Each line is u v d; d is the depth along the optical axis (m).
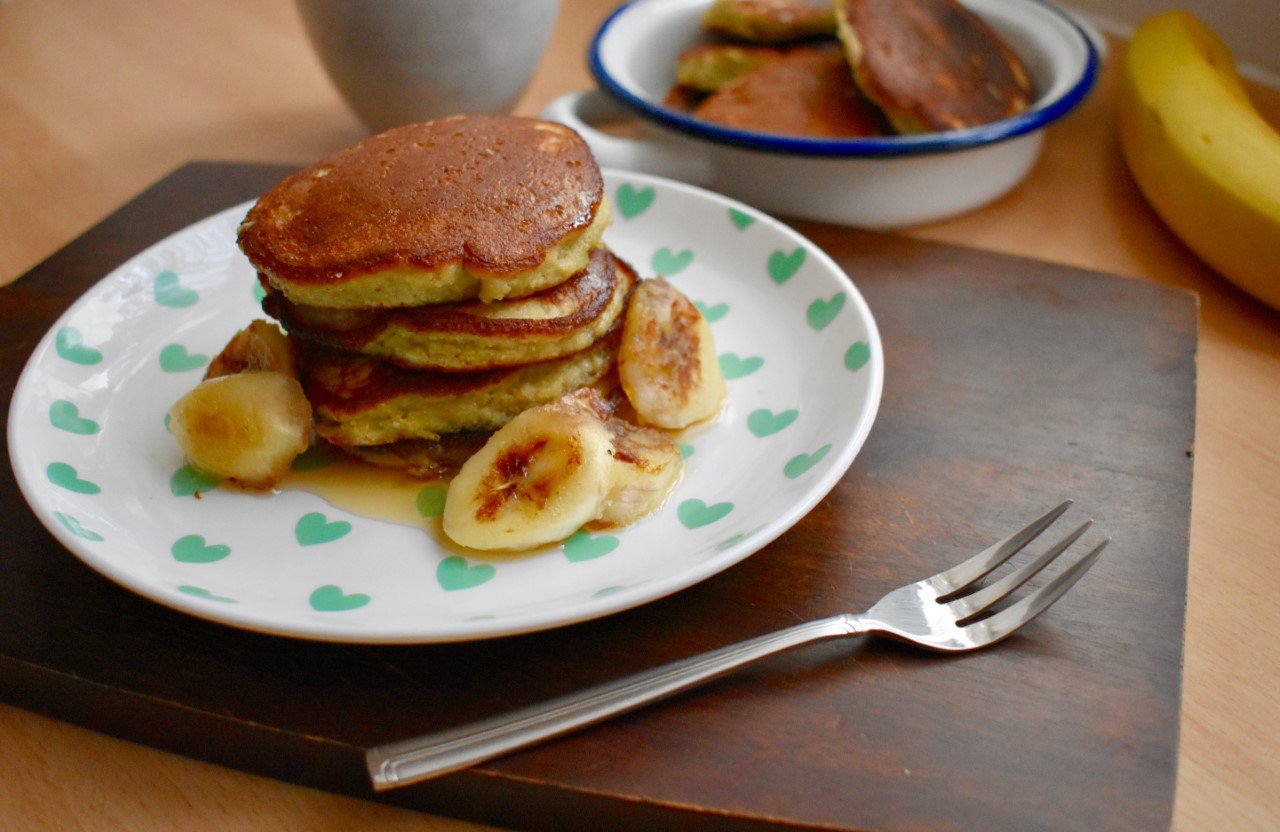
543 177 0.36
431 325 0.35
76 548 0.32
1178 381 0.40
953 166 0.48
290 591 0.33
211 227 0.43
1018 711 0.31
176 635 0.33
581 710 0.31
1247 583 0.36
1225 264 0.45
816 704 0.32
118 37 0.64
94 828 0.31
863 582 0.34
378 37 0.49
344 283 0.34
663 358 0.37
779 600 0.34
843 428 0.36
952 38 0.52
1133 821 0.30
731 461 0.37
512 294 0.36
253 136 0.55
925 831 0.29
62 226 0.49
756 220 0.43
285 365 0.37
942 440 0.38
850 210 0.49
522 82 0.52
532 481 0.34
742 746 0.31
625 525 0.35
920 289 0.44
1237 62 0.58
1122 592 0.34
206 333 0.41
